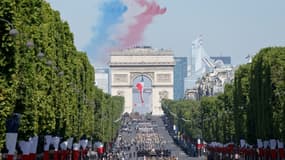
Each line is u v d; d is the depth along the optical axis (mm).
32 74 156875
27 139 156250
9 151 136875
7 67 133750
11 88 133250
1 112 130250
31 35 167500
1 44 131750
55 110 191750
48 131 182375
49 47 185125
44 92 171125
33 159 164500
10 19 132250
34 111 155875
